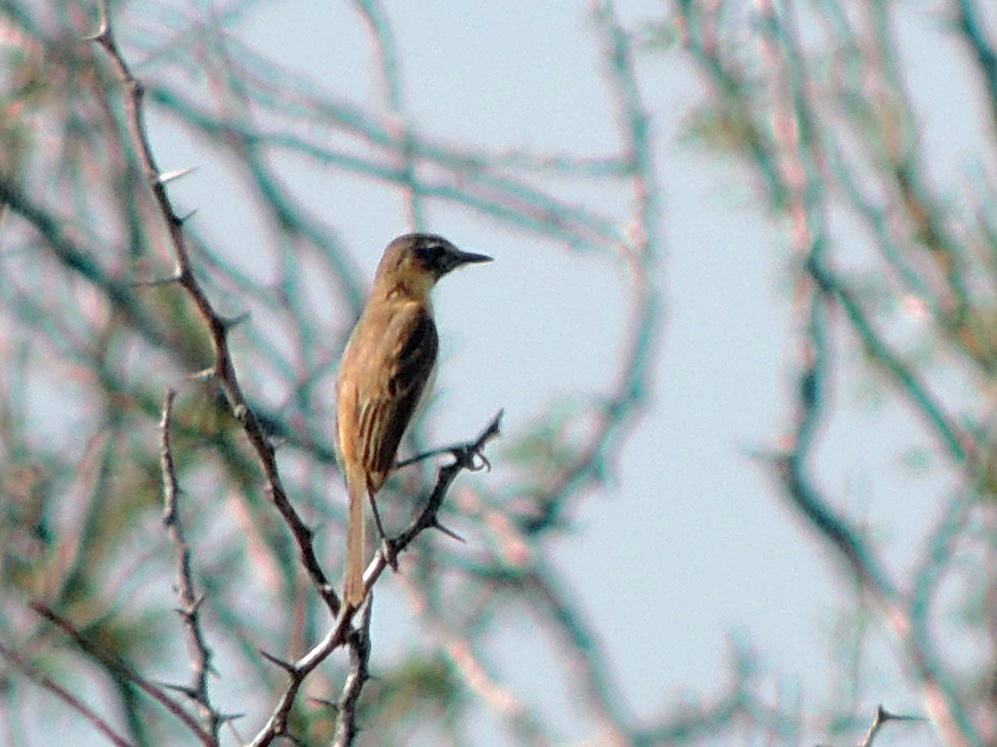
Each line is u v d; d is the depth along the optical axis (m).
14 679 10.72
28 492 11.87
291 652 10.65
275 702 11.11
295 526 8.37
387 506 13.27
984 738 10.99
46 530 11.82
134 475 12.07
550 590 12.87
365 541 10.42
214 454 12.20
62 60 13.26
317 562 8.45
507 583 13.02
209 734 7.93
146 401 12.31
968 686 11.29
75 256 12.92
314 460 12.40
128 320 12.73
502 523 13.12
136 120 8.23
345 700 8.31
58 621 8.06
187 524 12.07
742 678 10.95
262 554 11.91
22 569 11.43
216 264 13.05
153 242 13.09
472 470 9.05
